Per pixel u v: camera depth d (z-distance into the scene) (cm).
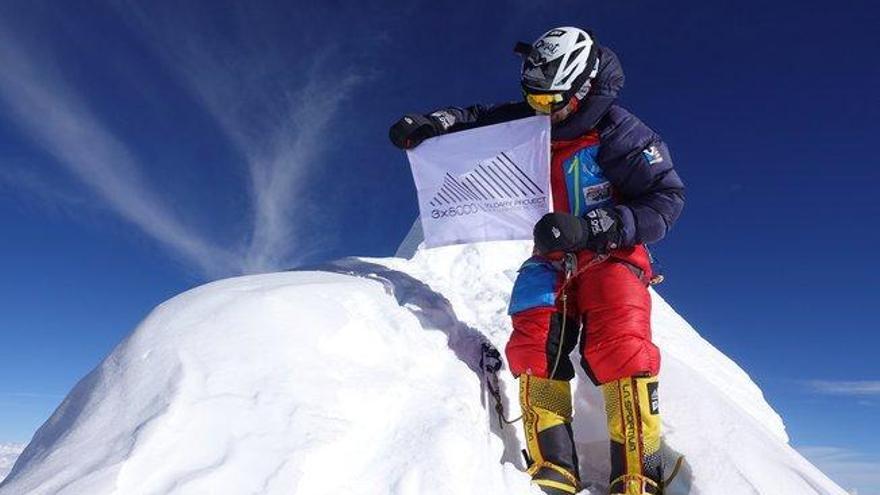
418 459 214
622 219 280
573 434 297
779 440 315
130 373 219
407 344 284
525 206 332
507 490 232
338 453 203
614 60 316
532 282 295
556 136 322
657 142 302
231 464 187
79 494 170
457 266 438
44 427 231
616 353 264
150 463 182
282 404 211
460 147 345
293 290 268
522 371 282
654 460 259
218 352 223
